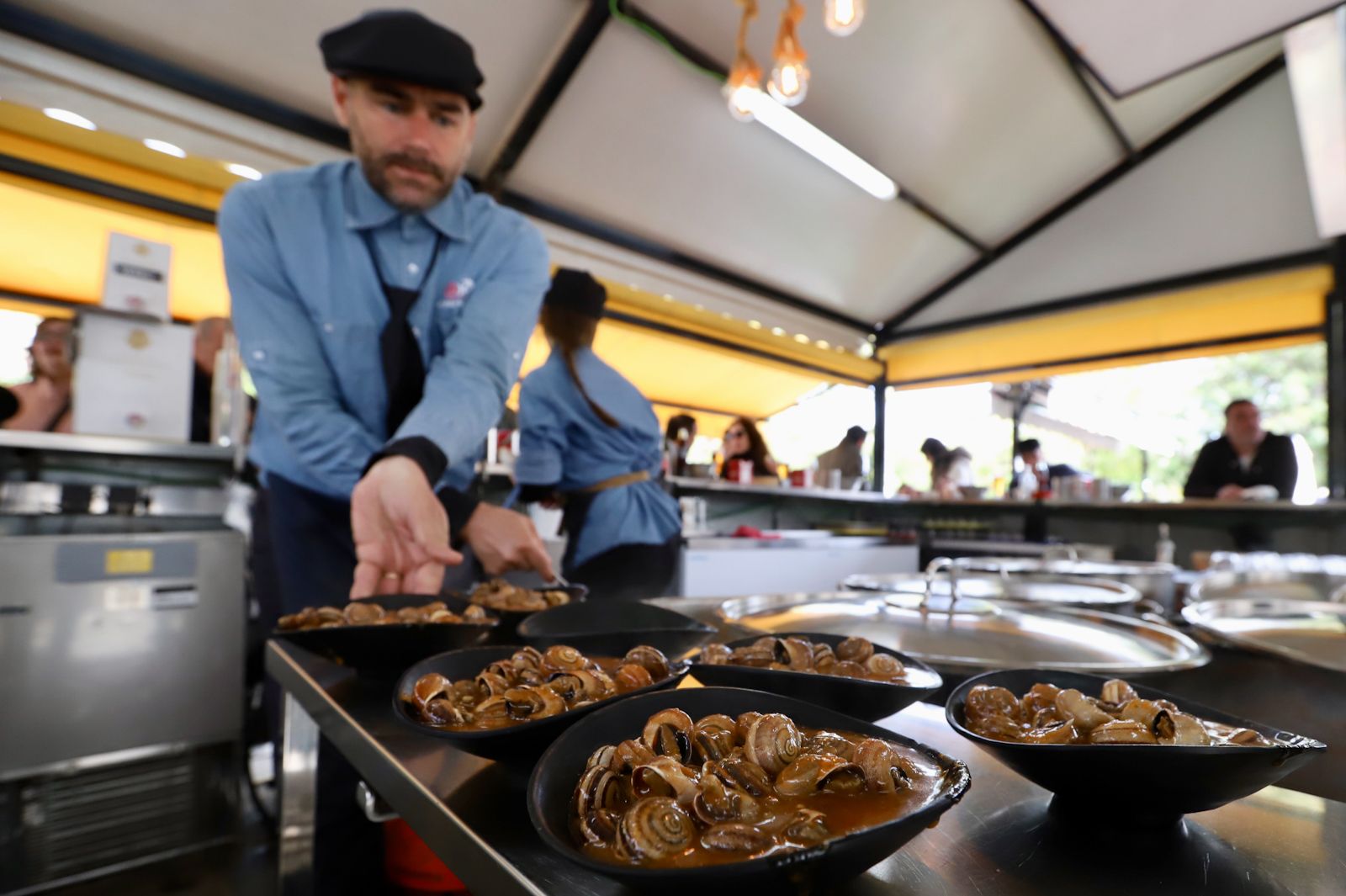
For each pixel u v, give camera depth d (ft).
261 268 4.76
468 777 1.54
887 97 12.73
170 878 6.01
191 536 6.75
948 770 1.21
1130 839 1.24
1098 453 32.12
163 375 7.35
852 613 2.86
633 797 1.14
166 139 8.09
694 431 14.02
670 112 11.55
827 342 18.43
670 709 1.39
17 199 7.95
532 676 1.77
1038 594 3.24
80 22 7.47
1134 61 11.34
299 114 9.00
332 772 3.62
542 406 7.07
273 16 8.14
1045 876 1.12
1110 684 1.60
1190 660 2.04
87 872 6.01
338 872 3.64
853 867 0.97
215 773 6.74
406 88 4.43
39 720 5.92
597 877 1.11
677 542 8.05
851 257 16.48
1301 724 1.90
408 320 5.11
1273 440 14.07
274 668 2.79
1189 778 1.13
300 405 4.72
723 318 15.62
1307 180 13.53
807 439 22.12
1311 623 2.61
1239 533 14.29
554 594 3.35
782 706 1.47
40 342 7.19
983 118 13.76
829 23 7.19
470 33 9.39
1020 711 1.53
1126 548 15.96
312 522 5.22
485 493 10.02
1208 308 14.84
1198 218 14.93
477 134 10.75
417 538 3.53
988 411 21.35
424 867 3.76
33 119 7.33
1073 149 15.17
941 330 19.08
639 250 13.47
